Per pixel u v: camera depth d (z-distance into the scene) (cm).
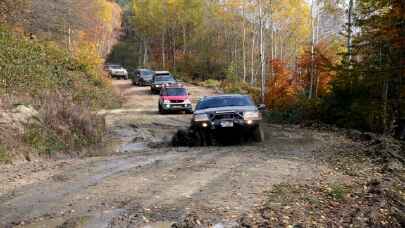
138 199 629
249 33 5797
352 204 623
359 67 1838
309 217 555
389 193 683
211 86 4994
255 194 652
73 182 752
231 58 6353
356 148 1141
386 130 1708
